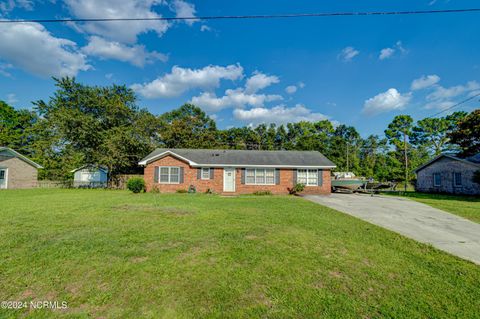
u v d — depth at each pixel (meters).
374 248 5.27
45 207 9.89
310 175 19.27
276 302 3.12
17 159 25.44
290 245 5.30
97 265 4.07
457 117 41.00
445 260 4.68
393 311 2.98
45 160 25.52
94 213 8.59
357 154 47.00
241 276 3.78
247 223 7.27
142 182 17.53
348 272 4.03
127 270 3.90
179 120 37.72
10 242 5.14
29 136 35.03
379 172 34.50
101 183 26.30
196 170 18.66
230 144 42.19
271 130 44.47
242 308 2.97
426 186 23.52
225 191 18.77
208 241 5.43
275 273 3.91
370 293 3.40
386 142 46.75
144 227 6.61
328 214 9.12
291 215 8.71
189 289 3.38
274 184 19.00
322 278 3.80
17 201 12.00
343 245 5.41
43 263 4.11
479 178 17.33
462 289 3.55
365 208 10.95
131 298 3.14
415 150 40.94
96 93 27.58
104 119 27.03
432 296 3.35
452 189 20.72
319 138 45.00
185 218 7.88
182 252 4.74
